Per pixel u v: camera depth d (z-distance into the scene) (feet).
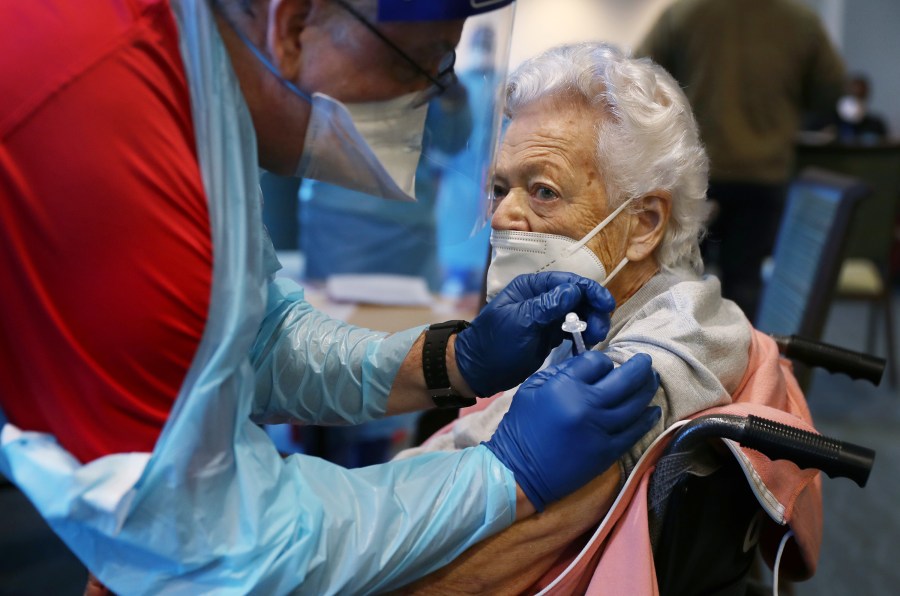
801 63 12.05
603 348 4.37
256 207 3.30
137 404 3.11
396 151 3.43
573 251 4.25
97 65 3.02
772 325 8.38
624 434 3.53
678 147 4.25
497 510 3.50
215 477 3.16
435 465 3.67
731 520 3.85
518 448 3.56
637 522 3.62
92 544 3.25
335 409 4.40
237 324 3.15
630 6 30.73
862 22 34.37
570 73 4.29
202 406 3.08
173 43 3.16
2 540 9.97
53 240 3.00
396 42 3.16
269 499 3.26
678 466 3.54
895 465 12.54
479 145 3.56
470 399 4.22
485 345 3.99
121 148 3.01
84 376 3.08
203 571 3.21
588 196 4.25
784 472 3.58
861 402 15.37
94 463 3.07
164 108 3.12
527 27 30.63
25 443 3.18
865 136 25.76
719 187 12.29
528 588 3.89
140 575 3.26
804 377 6.83
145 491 3.08
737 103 12.02
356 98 3.26
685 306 4.11
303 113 3.34
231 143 3.19
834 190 7.52
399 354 4.26
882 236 15.89
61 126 2.98
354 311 8.09
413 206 9.85
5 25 3.09
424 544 3.45
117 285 3.03
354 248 10.59
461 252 11.30
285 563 3.17
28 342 3.09
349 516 3.39
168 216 3.08
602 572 3.67
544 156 4.24
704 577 3.90
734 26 11.85
